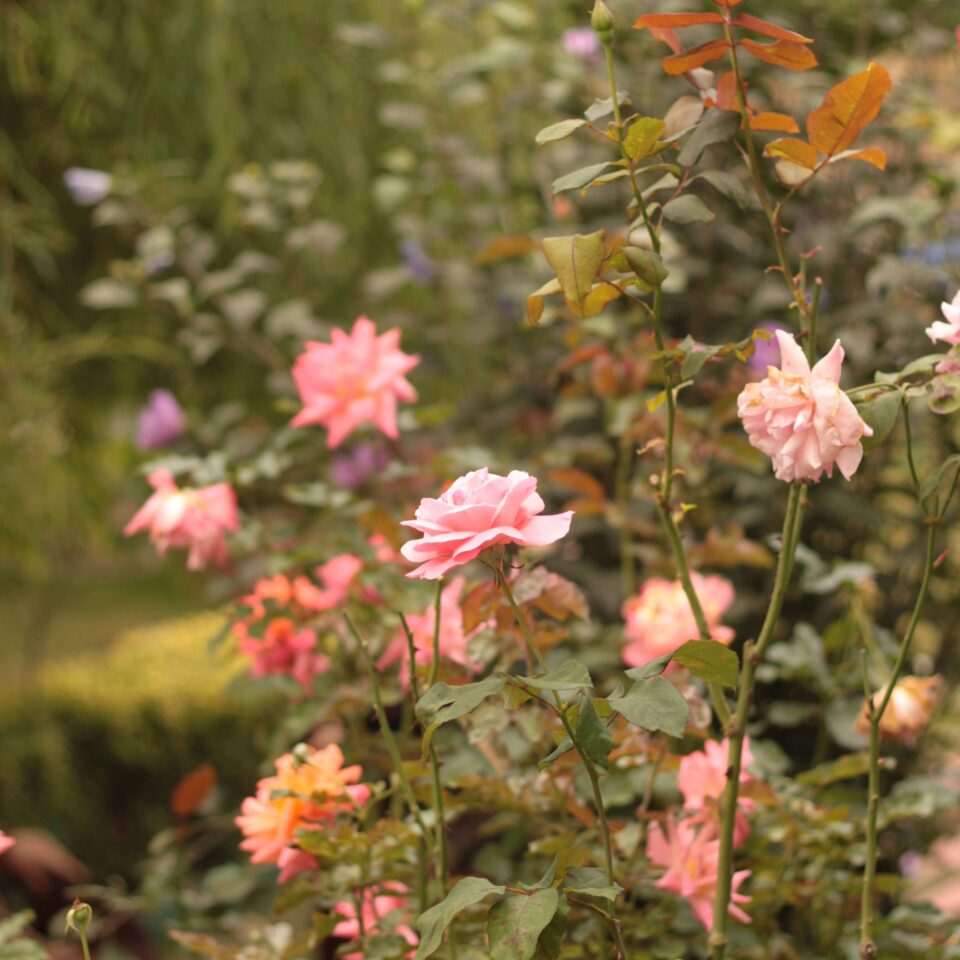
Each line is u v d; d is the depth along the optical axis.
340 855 1.10
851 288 2.17
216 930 1.79
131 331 2.79
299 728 1.44
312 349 1.54
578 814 1.13
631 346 1.71
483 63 2.31
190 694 2.96
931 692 1.30
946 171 2.12
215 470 1.51
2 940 1.11
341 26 2.63
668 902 1.18
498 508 0.80
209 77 2.67
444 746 1.38
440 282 2.55
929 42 2.26
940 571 2.08
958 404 0.90
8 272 2.67
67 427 2.92
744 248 2.13
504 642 1.11
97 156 2.73
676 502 1.75
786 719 1.43
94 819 2.97
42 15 2.60
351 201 2.83
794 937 1.40
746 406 0.89
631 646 1.42
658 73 2.21
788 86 2.04
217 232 2.78
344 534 1.42
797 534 0.96
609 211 2.22
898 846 1.83
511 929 0.75
